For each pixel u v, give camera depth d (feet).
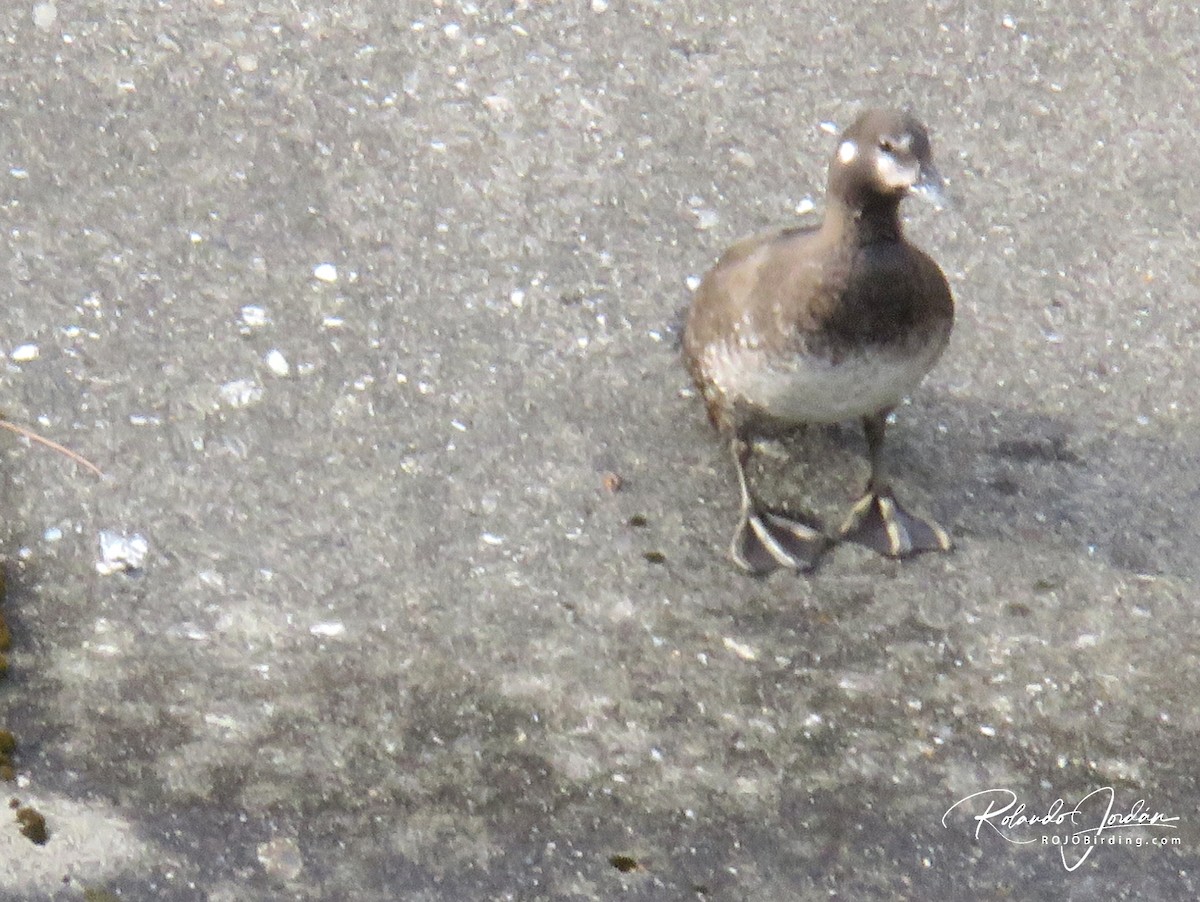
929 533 30.09
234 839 24.22
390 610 28.12
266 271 34.55
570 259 35.58
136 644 27.14
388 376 32.50
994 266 36.11
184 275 34.22
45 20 39.70
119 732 25.64
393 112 38.60
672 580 29.04
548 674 27.17
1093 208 37.70
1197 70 41.39
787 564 29.35
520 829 24.68
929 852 24.80
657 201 37.17
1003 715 26.94
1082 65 41.29
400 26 40.63
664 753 26.02
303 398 31.89
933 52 41.37
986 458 31.86
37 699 26.03
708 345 29.40
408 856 24.20
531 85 39.55
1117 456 31.96
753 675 27.40
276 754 25.53
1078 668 27.78
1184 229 37.32
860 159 27.07
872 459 30.45
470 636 27.73
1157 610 28.89
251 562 28.73
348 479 30.40
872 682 27.40
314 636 27.53
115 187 36.06
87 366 31.99
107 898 23.22
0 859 23.54
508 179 37.32
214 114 38.06
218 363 32.40
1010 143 39.22
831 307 27.45
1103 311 35.17
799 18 41.93
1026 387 33.37
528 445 31.40
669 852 24.52
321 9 40.81
